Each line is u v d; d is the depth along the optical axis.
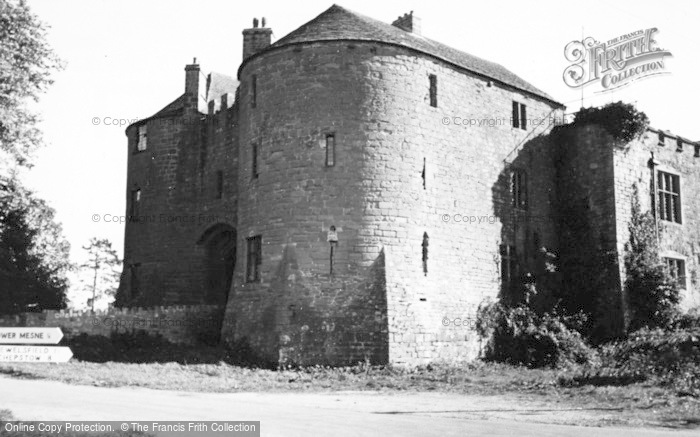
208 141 36.81
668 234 36.53
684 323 32.62
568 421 15.20
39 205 38.34
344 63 28.03
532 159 35.00
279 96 28.56
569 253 34.97
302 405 17.50
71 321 28.44
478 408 17.55
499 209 32.59
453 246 29.86
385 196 27.38
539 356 30.11
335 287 26.50
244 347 27.47
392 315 26.48
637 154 35.53
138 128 39.50
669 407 17.33
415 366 26.67
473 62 34.69
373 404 18.20
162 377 22.42
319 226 27.00
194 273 36.31
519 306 32.44
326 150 27.56
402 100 28.48
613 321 32.88
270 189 28.16
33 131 30.11
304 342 26.02
